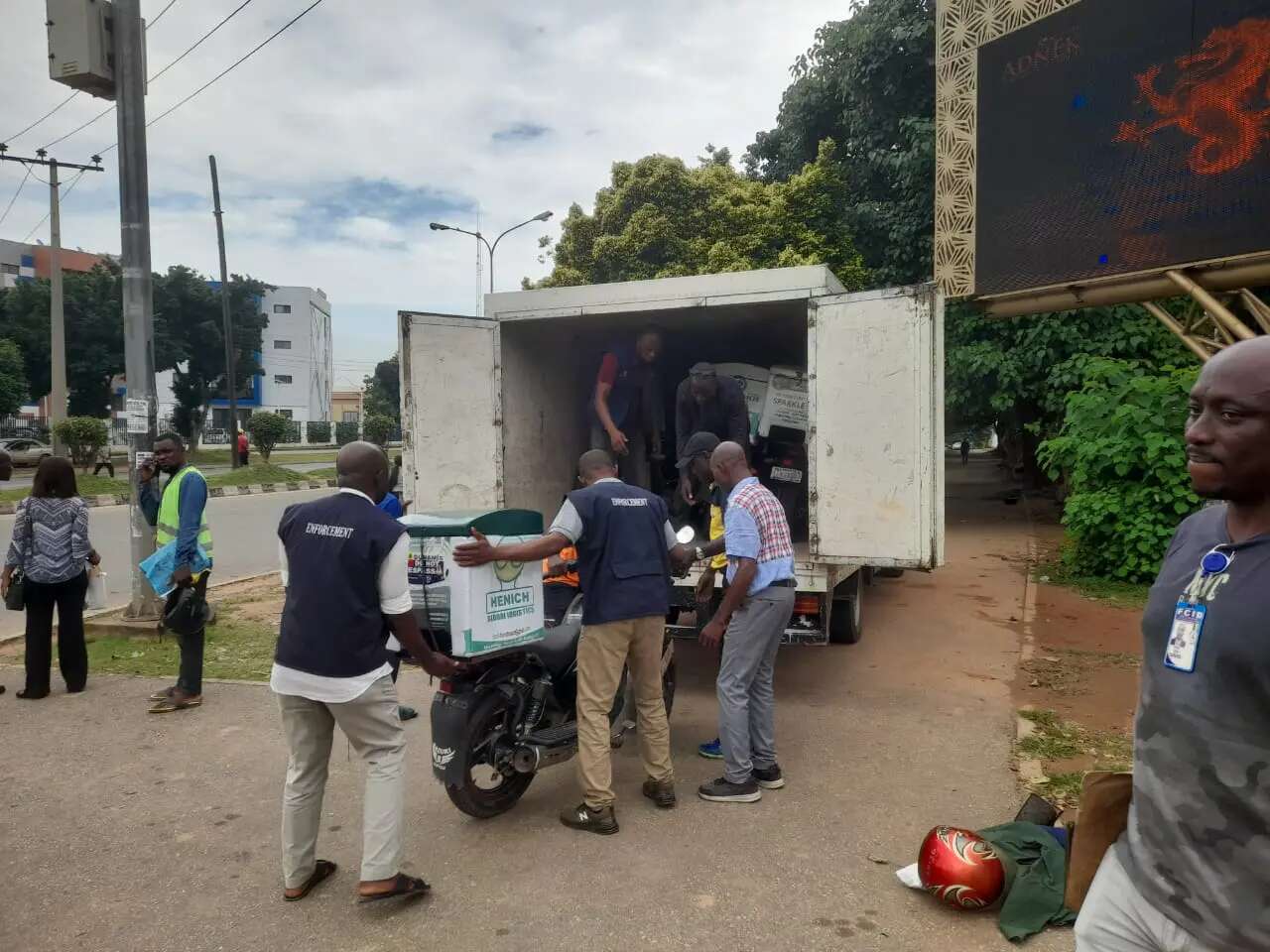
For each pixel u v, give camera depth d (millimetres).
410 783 4398
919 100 14750
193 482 5414
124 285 7621
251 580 10391
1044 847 3305
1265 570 1502
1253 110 6207
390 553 3193
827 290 5707
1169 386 9484
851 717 5305
